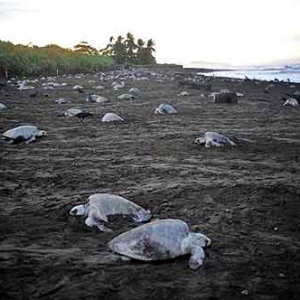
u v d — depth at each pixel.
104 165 5.04
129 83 20.75
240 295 2.21
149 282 2.34
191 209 3.55
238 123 8.46
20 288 2.24
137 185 4.23
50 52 34.97
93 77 26.59
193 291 2.24
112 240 2.79
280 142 6.59
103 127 7.68
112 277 2.38
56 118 8.60
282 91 17.95
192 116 9.34
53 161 5.21
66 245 2.80
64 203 3.64
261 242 2.93
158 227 2.71
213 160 5.33
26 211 3.46
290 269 2.53
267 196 3.92
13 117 8.54
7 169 4.80
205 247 2.80
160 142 6.40
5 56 23.75
